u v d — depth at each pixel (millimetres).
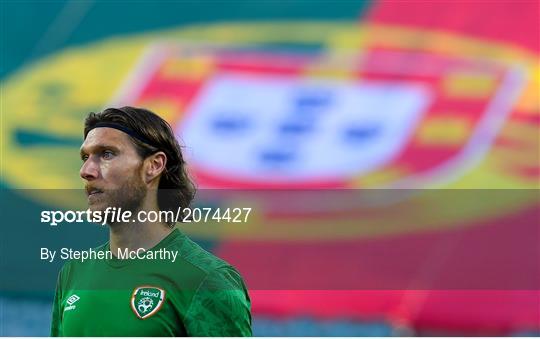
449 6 28312
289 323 21219
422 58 27625
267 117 27234
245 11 29109
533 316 21078
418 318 21344
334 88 27516
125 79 28250
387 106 27000
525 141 25766
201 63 28391
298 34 28469
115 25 29172
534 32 27672
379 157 26094
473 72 27203
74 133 26656
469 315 21328
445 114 26609
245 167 26141
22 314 19281
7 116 26828
